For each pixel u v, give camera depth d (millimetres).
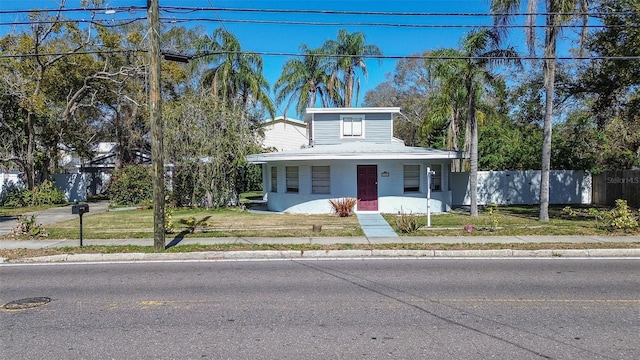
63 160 47812
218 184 22125
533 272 8516
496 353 4605
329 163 19312
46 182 26891
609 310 6055
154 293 7113
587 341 4918
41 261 10133
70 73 28219
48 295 7047
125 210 21453
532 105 20219
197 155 21375
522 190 24359
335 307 6266
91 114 35719
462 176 24219
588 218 16859
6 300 6770
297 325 5508
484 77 17547
